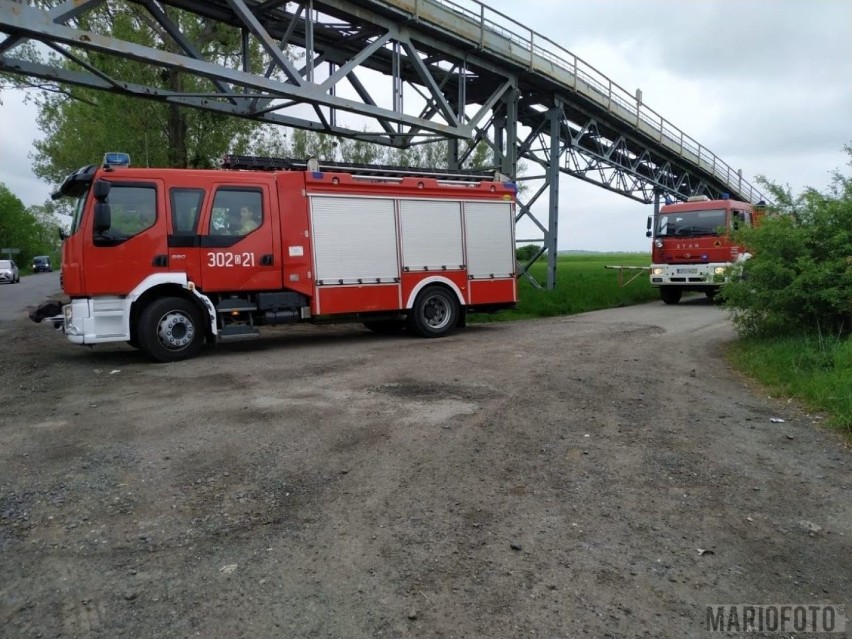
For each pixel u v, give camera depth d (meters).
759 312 9.93
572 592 3.12
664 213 18.86
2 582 3.18
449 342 11.25
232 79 10.41
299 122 14.23
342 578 3.23
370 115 12.67
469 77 17.41
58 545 3.56
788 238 9.12
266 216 10.11
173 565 3.35
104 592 3.10
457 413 6.17
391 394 6.99
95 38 9.11
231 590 3.12
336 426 5.75
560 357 9.29
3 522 3.83
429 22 13.45
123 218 9.04
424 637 2.76
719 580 3.27
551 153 19.84
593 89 20.53
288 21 12.90
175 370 8.64
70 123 18.81
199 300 9.52
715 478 4.62
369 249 11.15
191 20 14.24
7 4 8.40
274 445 5.23
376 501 4.16
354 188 10.99
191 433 5.57
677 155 27.98
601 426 5.79
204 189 9.59
